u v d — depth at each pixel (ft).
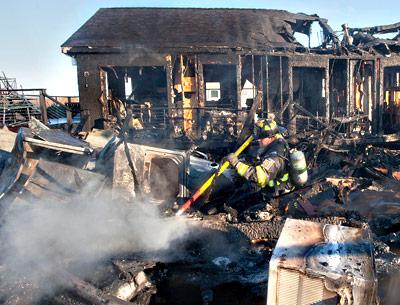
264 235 12.09
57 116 52.54
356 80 42.96
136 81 50.88
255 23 46.73
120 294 9.23
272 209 13.46
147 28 43.09
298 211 13.47
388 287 9.70
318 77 47.26
